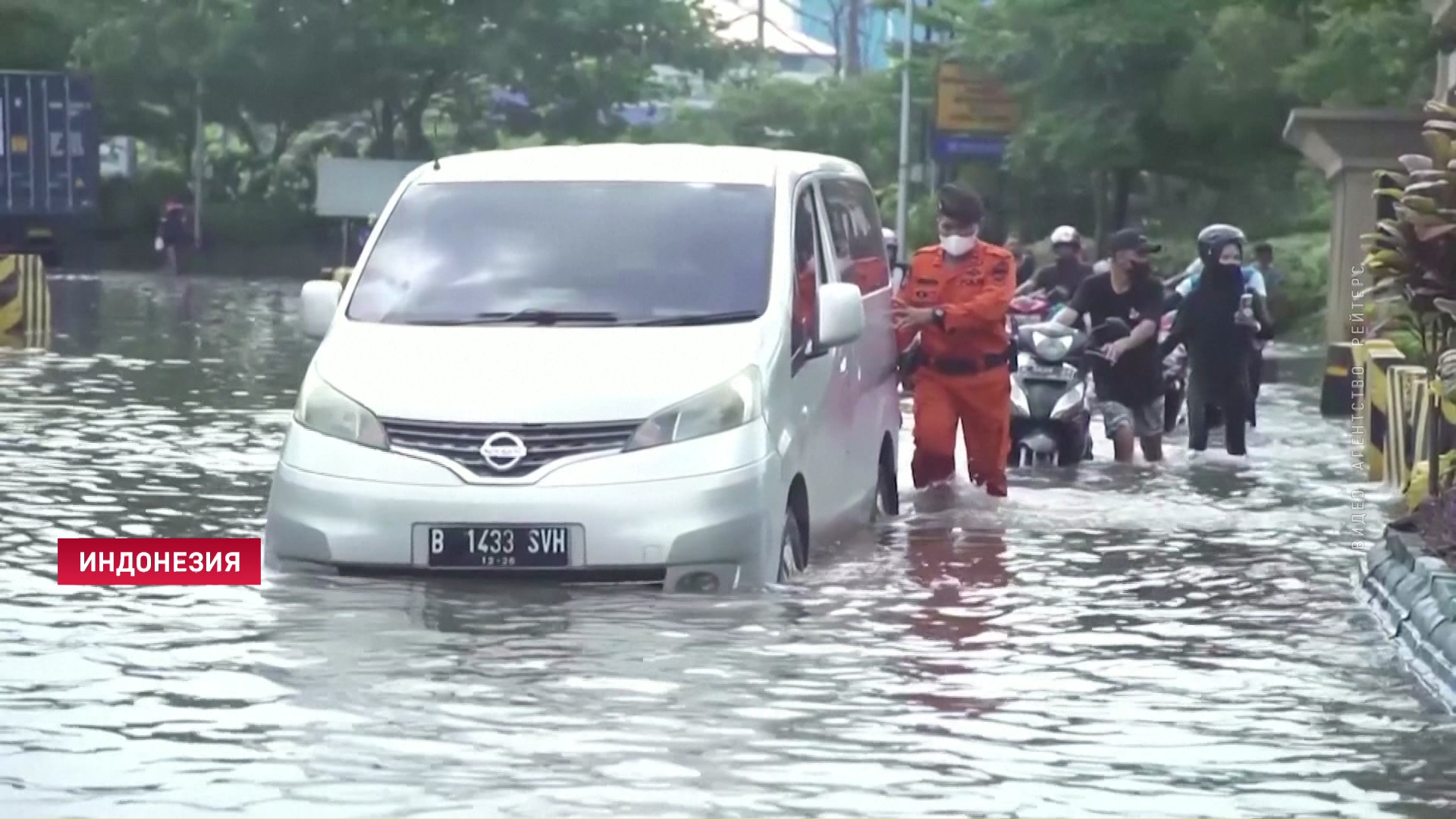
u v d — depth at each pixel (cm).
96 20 10288
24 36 9744
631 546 1473
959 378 2111
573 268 1650
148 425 2662
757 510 1505
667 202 1697
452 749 1088
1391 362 2558
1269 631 1445
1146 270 2584
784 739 1118
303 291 1659
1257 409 3553
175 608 1440
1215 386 2650
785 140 11806
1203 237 2641
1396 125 4328
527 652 1315
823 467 1698
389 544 1494
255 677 1243
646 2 10594
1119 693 1244
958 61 7706
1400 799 1029
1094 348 2588
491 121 10800
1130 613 1502
